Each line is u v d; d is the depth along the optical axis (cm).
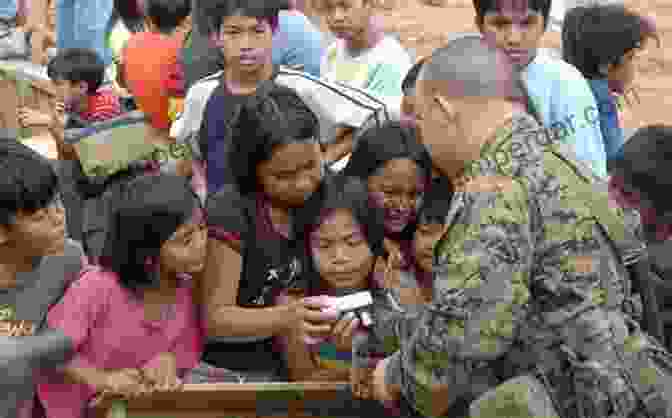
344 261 408
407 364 356
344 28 637
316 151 404
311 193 407
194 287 418
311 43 665
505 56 363
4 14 1095
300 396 402
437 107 358
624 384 343
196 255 394
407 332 364
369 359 399
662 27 1512
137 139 648
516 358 353
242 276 418
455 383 349
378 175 426
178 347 414
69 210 667
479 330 335
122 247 393
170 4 738
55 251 420
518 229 336
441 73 356
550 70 562
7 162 405
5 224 404
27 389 324
